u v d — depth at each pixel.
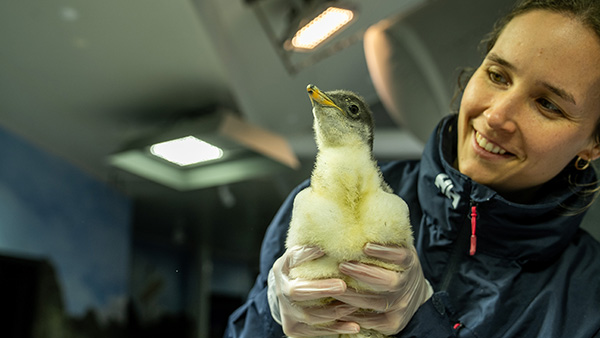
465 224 0.56
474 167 0.57
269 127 1.56
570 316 0.54
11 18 1.34
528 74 0.52
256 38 1.33
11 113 1.67
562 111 0.52
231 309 2.06
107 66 1.48
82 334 1.95
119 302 2.17
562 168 0.56
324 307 0.47
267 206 1.84
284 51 1.31
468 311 0.55
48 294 1.79
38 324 1.73
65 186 1.91
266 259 0.62
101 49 1.42
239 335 0.58
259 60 1.38
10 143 1.69
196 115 1.64
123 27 1.35
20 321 1.69
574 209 0.56
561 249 0.58
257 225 1.93
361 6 1.11
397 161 0.68
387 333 0.48
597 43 0.50
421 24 0.97
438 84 0.98
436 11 0.93
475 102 0.55
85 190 1.98
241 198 1.84
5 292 1.66
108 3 1.27
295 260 0.46
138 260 2.23
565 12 0.51
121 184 2.02
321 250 0.45
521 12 0.55
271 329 0.55
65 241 1.90
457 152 0.62
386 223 0.45
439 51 0.95
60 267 1.86
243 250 2.02
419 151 1.22
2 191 1.65
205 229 2.07
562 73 0.51
